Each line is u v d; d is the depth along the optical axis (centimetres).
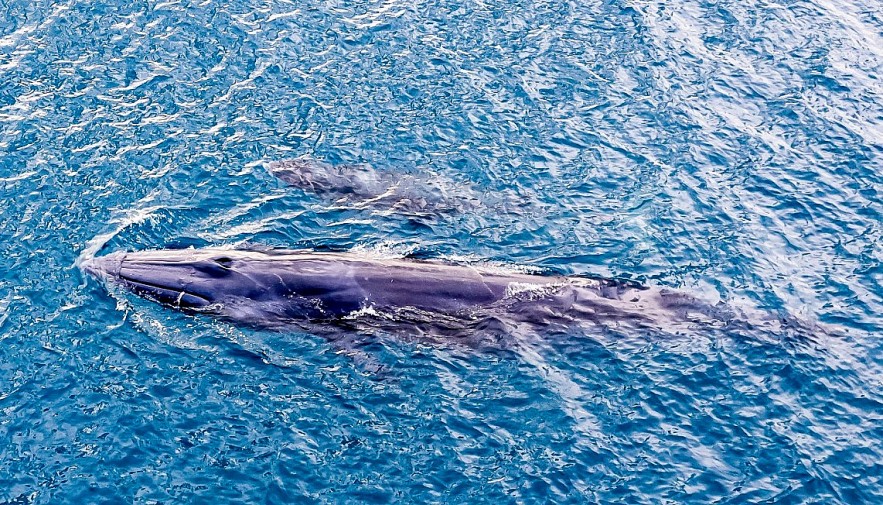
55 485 2280
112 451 2366
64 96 3603
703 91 3906
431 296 2803
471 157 3497
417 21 4172
